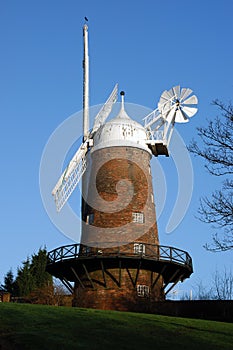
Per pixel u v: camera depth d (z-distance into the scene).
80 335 20.73
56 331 21.14
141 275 36.53
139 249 37.03
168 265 36.53
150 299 36.06
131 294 35.81
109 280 36.31
